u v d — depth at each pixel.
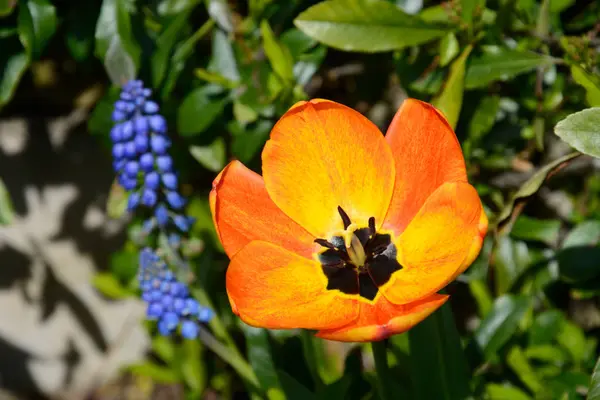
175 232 0.66
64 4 0.67
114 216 0.69
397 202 0.56
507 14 0.63
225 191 0.55
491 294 0.72
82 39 0.68
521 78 0.67
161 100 0.68
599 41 0.65
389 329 0.50
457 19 0.63
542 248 0.70
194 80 0.69
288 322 0.52
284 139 0.56
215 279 0.73
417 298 0.52
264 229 0.56
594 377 0.56
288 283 0.55
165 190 0.64
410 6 0.65
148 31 0.66
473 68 0.63
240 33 0.66
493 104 0.65
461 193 0.52
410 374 0.61
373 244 0.56
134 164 0.63
